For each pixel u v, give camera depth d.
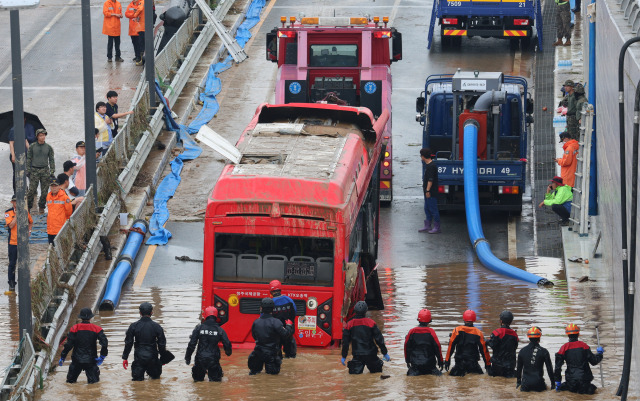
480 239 72.56
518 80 84.56
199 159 91.31
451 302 62.59
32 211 78.25
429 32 116.56
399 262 72.50
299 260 53.22
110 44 111.50
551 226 77.88
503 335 48.00
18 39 51.34
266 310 49.06
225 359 52.66
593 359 45.06
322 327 53.19
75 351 49.22
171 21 113.12
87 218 70.88
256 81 109.19
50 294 60.66
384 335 56.12
